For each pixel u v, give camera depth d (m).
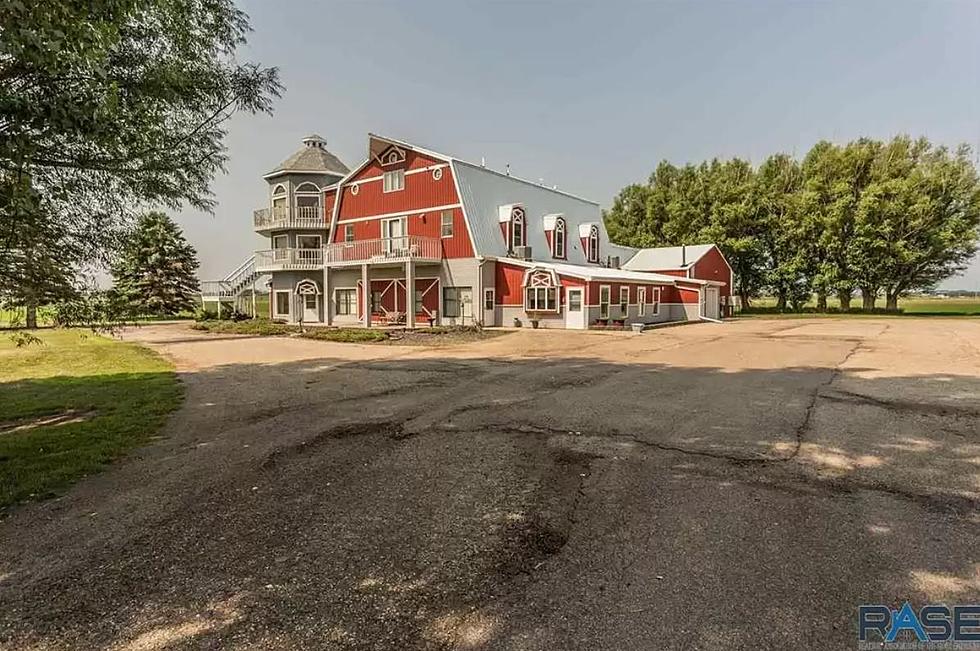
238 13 7.58
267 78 7.92
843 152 40.31
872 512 3.98
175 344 19.00
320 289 31.45
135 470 5.30
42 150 5.38
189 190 7.60
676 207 46.06
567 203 34.22
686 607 2.78
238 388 9.99
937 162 37.81
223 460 5.57
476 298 25.05
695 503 4.18
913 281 38.81
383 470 5.11
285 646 2.52
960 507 4.06
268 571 3.25
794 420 6.82
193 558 3.43
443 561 3.33
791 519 3.86
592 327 23.39
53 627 2.70
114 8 4.68
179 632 2.64
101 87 5.05
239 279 36.75
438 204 26.27
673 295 32.22
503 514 4.03
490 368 12.07
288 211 31.88
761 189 43.53
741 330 23.23
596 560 3.30
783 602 2.82
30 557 3.48
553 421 6.91
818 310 42.31
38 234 5.56
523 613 2.76
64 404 8.68
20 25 3.80
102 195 6.76
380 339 19.38
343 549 3.52
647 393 8.77
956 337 18.27
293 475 5.03
